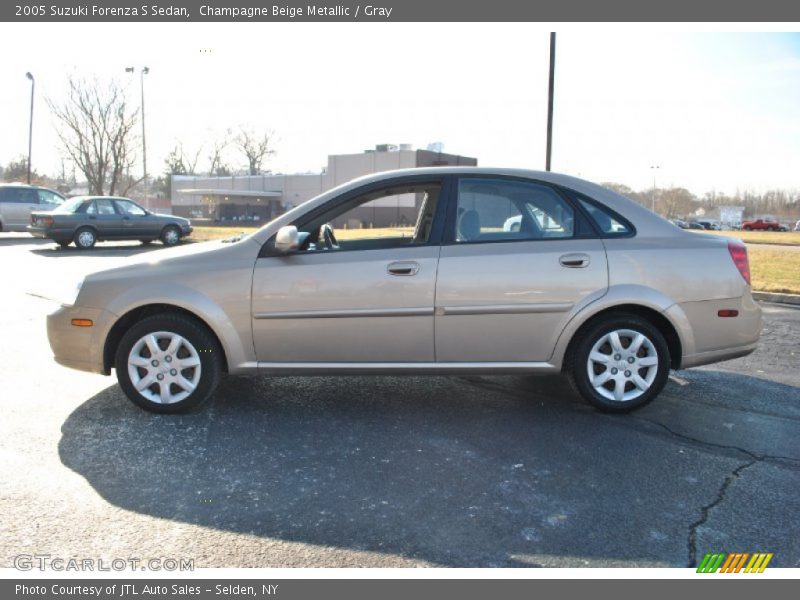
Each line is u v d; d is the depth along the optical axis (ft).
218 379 13.94
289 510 9.88
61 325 13.93
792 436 13.16
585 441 12.80
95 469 11.21
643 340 13.91
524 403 15.16
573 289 13.52
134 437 12.71
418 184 14.17
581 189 14.17
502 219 13.97
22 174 166.09
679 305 13.74
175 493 10.38
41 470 11.13
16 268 40.24
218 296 13.46
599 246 13.75
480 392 15.98
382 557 8.66
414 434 13.09
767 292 32.96
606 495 10.45
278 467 11.41
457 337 13.58
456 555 8.72
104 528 9.30
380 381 16.85
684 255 13.85
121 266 14.05
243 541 9.02
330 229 15.94
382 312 13.46
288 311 13.47
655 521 9.64
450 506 10.04
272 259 13.64
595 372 14.15
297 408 14.61
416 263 13.46
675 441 12.84
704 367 18.90
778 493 10.59
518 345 13.69
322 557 8.66
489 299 13.46
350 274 13.46
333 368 13.70
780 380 17.43
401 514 9.78
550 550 8.86
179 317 13.65
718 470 11.46
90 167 110.83
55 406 14.48
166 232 62.03
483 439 12.85
